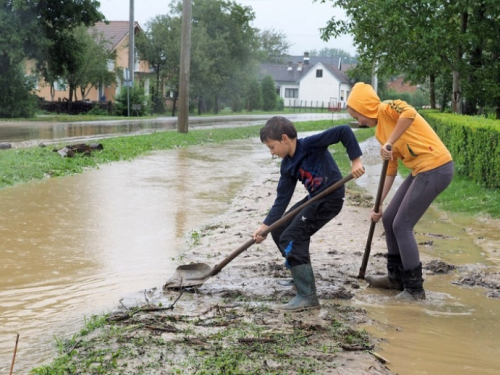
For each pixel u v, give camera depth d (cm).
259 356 391
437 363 399
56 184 1123
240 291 533
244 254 672
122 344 407
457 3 1722
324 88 9181
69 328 453
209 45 5431
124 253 679
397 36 1848
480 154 1120
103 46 4728
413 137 523
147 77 5862
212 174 1351
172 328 437
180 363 378
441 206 996
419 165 524
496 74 1878
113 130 2705
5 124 3034
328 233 787
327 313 485
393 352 414
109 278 586
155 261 648
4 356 400
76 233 767
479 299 538
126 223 831
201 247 704
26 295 532
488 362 404
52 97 5016
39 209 902
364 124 545
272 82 7381
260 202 1010
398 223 530
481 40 1869
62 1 3569
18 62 3494
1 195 1001
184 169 1412
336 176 495
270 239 745
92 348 401
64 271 607
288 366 378
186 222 848
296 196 1050
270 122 492
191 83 5375
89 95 5762
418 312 500
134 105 4466
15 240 725
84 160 1394
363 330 447
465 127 1235
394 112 521
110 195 1037
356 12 1947
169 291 536
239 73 5894
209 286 549
